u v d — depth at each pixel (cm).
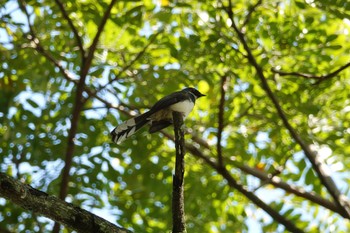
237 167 1422
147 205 1441
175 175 711
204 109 1469
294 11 1276
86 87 1280
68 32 1366
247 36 1264
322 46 1230
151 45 1324
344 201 1291
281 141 1366
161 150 1493
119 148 1417
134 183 1434
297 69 1294
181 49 1221
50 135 1405
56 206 639
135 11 1209
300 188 1405
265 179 1409
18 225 1374
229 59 1229
